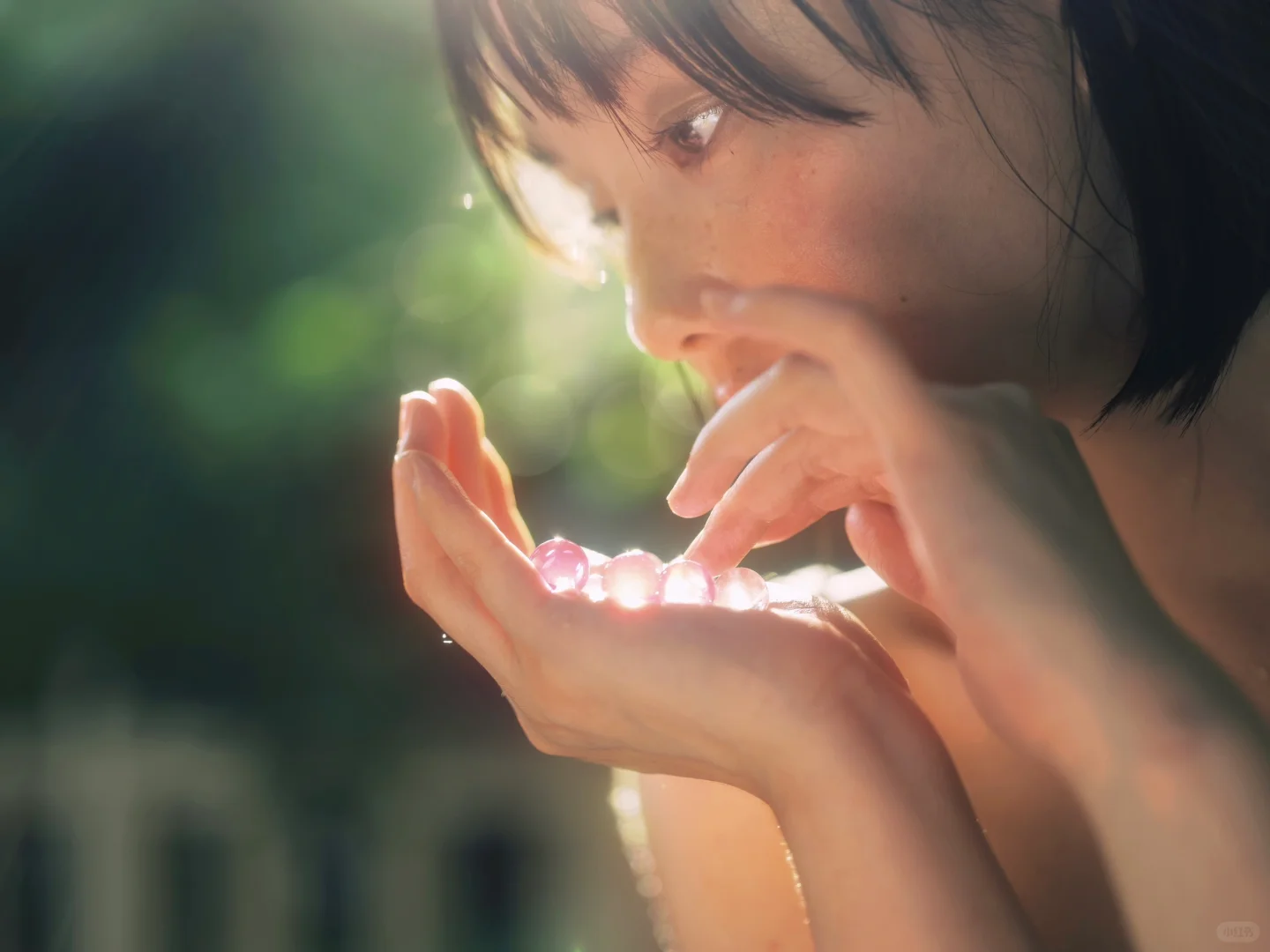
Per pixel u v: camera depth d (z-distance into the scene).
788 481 0.65
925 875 0.58
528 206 0.79
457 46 0.71
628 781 0.82
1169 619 0.57
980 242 0.65
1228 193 0.66
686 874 0.73
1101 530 0.58
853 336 0.60
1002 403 0.60
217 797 2.38
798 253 0.65
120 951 2.39
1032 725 0.57
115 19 2.07
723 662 0.60
